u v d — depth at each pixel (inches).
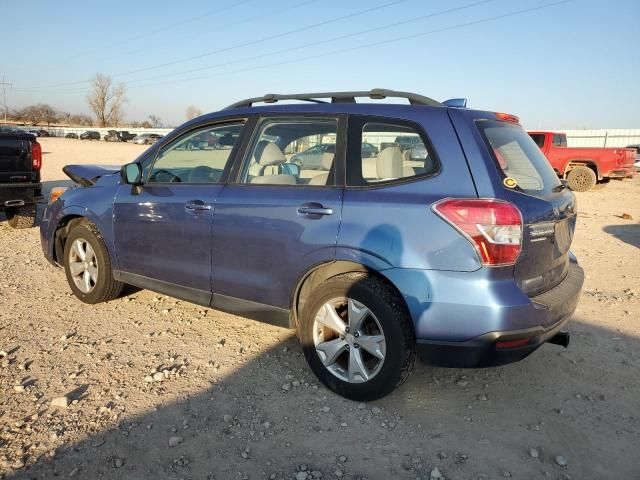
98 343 159.0
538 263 118.4
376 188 123.6
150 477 100.7
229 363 148.0
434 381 140.8
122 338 163.3
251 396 130.6
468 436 116.4
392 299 119.0
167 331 169.6
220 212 145.3
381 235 118.3
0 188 301.4
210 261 149.8
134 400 127.3
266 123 146.1
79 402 125.4
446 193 114.5
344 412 124.3
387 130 126.5
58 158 1071.0
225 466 104.4
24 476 99.4
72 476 100.0
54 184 563.8
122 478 100.0
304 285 136.7
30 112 5310.0
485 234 108.3
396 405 128.2
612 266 273.1
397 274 116.4
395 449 111.1
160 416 120.9
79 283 193.5
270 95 151.1
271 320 142.4
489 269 109.0
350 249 122.3
